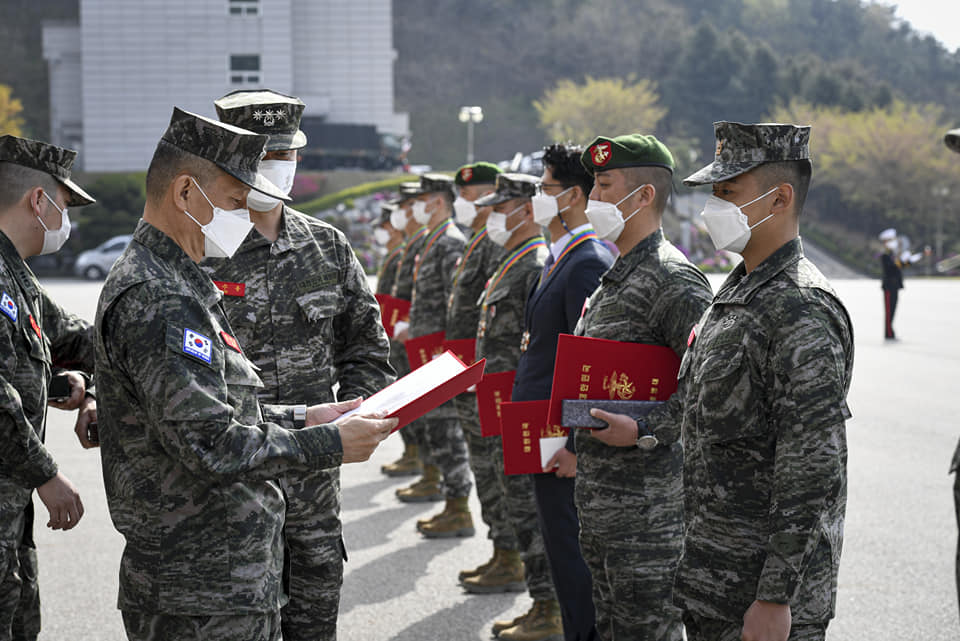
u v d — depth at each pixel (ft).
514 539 14.93
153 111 161.89
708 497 7.58
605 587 10.10
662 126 289.33
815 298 7.18
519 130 323.57
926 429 26.96
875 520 18.01
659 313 9.68
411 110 331.16
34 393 9.28
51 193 9.53
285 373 10.05
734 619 7.40
